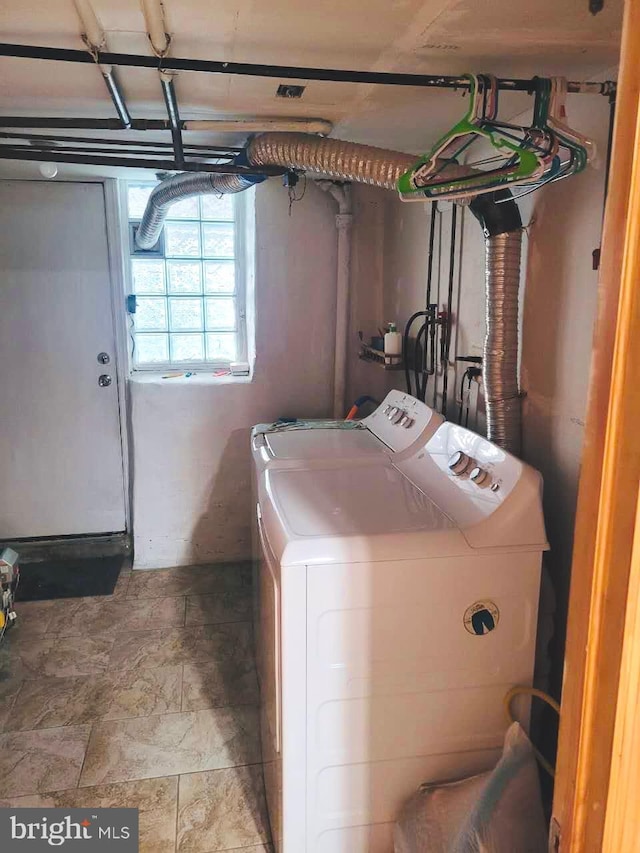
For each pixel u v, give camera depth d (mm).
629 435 561
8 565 2436
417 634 1326
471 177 1273
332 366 3041
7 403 3051
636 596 578
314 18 1116
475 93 1199
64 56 1167
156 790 1726
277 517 1421
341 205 2826
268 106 1692
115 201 2936
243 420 3012
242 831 1605
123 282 3043
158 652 2357
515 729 1312
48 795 1703
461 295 2127
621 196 549
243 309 3178
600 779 630
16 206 2881
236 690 2143
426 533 1326
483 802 1189
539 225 1606
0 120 1724
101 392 3117
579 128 1438
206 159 2443
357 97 1598
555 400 1563
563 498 1545
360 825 1401
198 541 3094
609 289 571
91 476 3193
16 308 2973
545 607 1470
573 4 1036
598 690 622
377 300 3029
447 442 1771
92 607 2688
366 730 1352
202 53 1299
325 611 1277
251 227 2920
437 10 1067
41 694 2111
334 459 1917
